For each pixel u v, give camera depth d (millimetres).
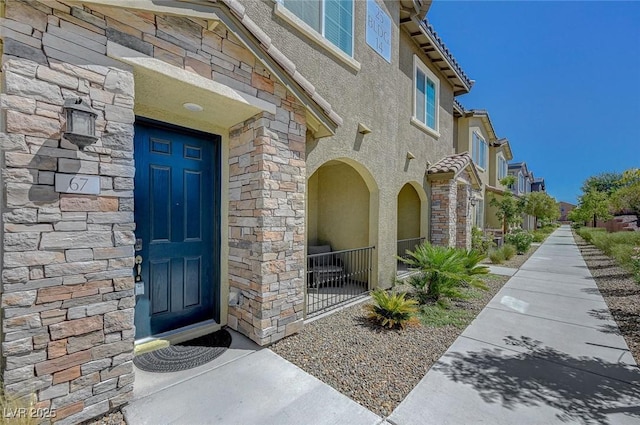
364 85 7008
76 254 2607
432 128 11250
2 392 2322
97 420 2750
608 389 3375
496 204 18438
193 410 2922
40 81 2424
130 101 2928
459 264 6949
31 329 2391
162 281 4406
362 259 8039
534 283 8641
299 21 5379
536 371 3762
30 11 2385
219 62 3650
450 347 4449
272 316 4406
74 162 2592
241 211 4684
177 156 4527
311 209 9312
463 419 2855
